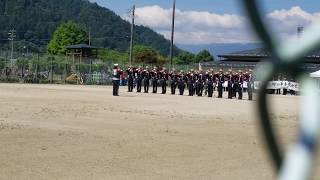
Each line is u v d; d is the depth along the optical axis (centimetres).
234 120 2145
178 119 2127
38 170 983
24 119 1895
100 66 6969
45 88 4544
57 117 2020
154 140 1445
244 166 1091
